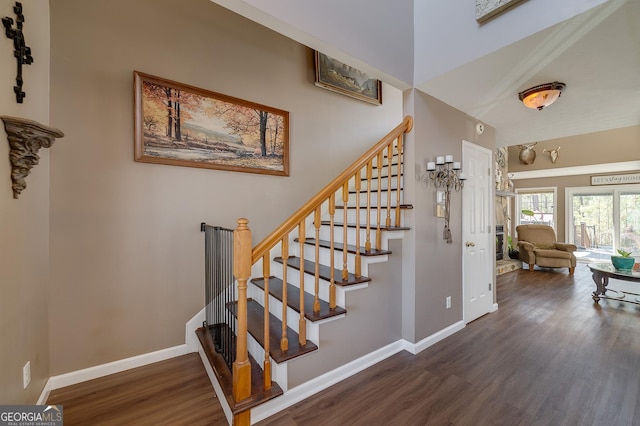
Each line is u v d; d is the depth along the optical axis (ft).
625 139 20.15
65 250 6.06
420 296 7.91
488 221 11.09
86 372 6.28
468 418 5.18
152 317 7.08
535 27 5.58
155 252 7.11
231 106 8.12
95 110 6.34
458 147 9.42
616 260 12.63
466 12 6.70
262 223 8.81
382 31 6.96
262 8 4.87
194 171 7.63
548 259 18.65
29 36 4.90
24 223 4.67
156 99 7.00
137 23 6.80
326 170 10.36
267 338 5.23
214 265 6.88
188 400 5.66
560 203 25.16
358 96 11.07
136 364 6.84
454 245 9.21
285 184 9.30
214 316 6.87
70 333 6.14
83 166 6.23
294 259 8.89
